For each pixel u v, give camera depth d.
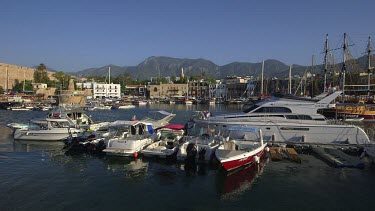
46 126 31.94
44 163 21.73
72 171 19.92
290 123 26.12
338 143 25.45
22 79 134.12
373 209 14.56
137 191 16.61
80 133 29.31
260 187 17.34
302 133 26.09
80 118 36.44
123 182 18.00
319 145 24.86
